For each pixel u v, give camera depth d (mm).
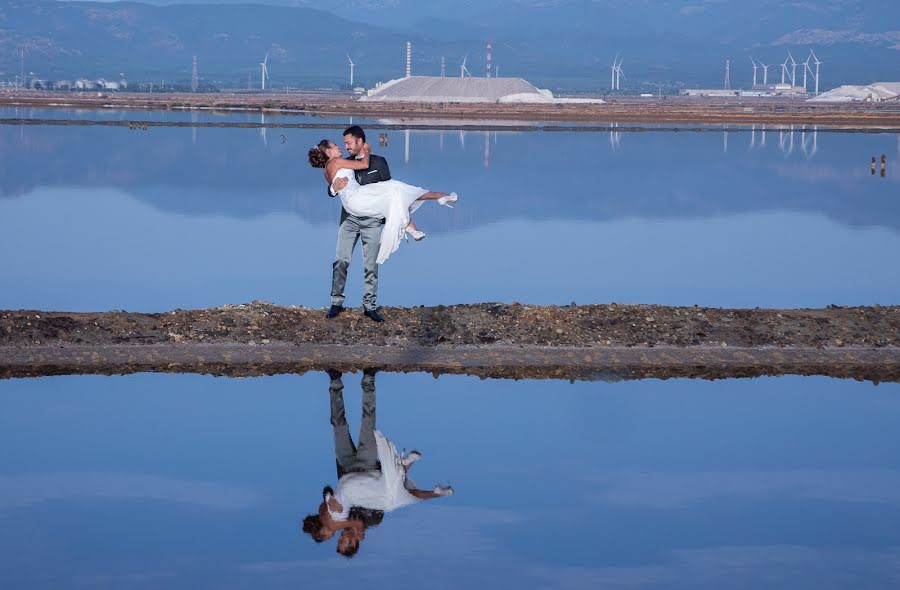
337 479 12719
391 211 20047
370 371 18719
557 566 10281
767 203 52375
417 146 94062
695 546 10820
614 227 42344
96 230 39031
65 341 19625
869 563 10375
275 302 24656
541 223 43469
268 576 9953
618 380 18281
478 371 18828
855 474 13094
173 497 12016
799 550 10664
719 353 19875
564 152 89000
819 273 31062
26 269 30016
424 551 10695
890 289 28219
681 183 62125
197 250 34156
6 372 18344
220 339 19938
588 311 21672
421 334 20344
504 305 21922
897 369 19234
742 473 13086
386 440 14414
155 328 20188
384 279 28969
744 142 108562
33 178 59031
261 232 39156
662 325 20938
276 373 18500
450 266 31609
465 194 54500
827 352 20016
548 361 19328
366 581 9836
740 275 30594
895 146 103125
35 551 10508
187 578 9852
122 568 10094
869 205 51531
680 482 12797
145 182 58375
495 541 10852
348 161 20172
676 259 33812
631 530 11219
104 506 11758
